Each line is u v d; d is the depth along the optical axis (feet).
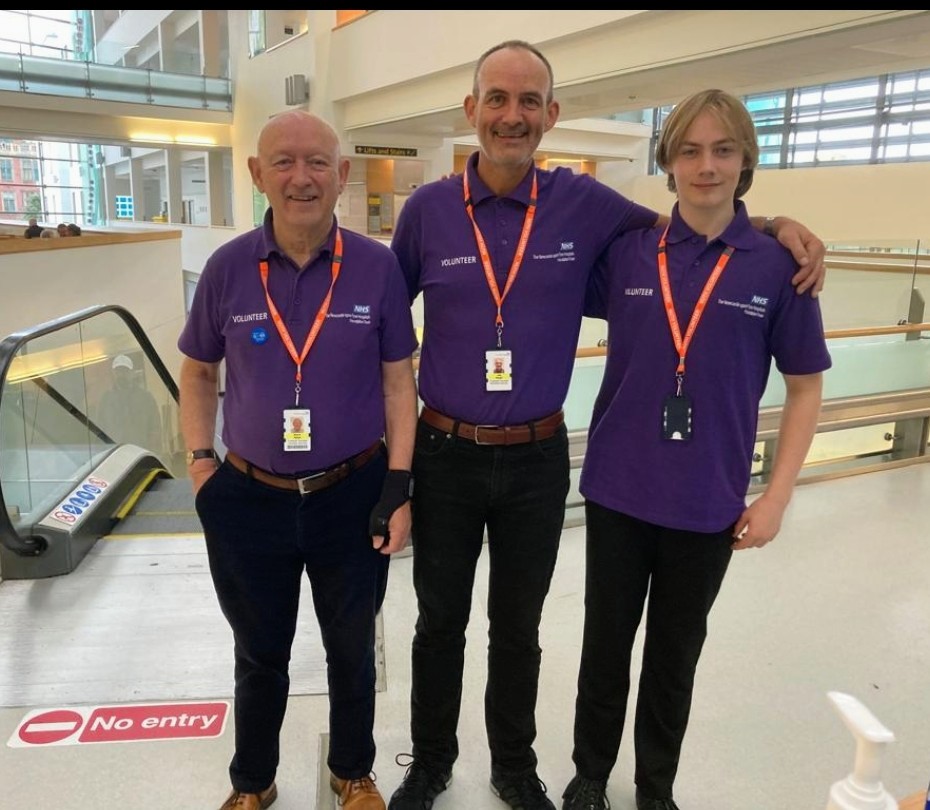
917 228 27.78
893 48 20.84
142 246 34.91
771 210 34.30
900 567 10.45
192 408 5.57
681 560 5.31
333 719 5.74
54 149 85.10
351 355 5.09
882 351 15.60
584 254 5.41
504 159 5.13
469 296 5.31
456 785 6.27
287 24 49.80
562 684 7.70
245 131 55.36
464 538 5.62
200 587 9.57
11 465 10.18
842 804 3.07
